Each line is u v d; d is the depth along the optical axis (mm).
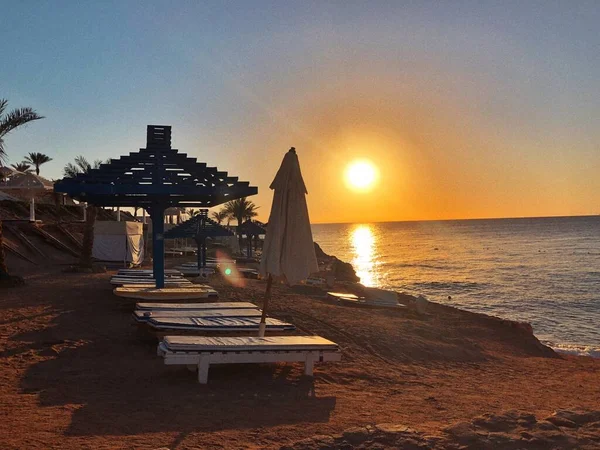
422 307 19875
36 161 65312
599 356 21203
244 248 75938
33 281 23234
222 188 14891
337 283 32594
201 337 8586
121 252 37812
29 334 11469
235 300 18516
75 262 35000
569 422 6125
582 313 33969
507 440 5449
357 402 7398
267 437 5719
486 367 11617
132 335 11523
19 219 38938
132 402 6934
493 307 36750
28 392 7344
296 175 9039
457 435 5559
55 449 5180
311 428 6082
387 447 5188
